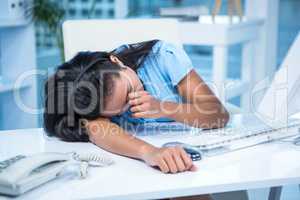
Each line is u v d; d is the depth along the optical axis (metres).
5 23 2.65
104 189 0.86
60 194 0.84
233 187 0.90
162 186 0.88
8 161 0.91
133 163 1.02
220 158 1.04
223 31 2.70
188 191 0.87
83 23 1.58
